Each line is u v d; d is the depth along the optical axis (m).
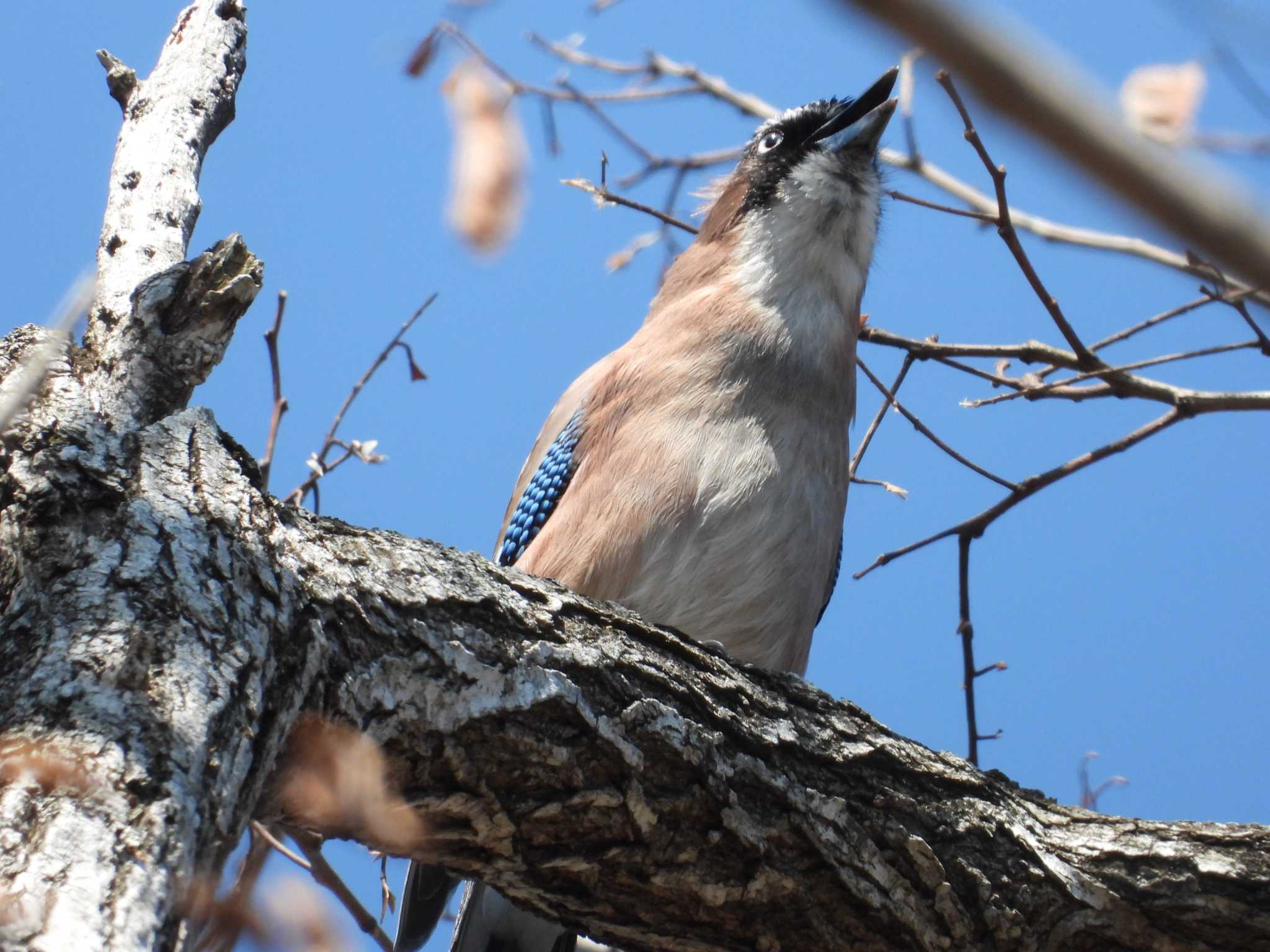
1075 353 8.91
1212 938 6.08
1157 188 1.59
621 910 5.95
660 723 5.67
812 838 5.84
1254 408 8.78
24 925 3.27
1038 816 6.27
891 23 1.52
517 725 5.39
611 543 8.66
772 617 8.80
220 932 3.14
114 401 5.82
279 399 9.41
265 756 4.50
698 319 9.27
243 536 5.12
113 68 7.53
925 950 6.03
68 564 4.84
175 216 6.99
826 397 9.20
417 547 5.66
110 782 3.91
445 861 5.67
